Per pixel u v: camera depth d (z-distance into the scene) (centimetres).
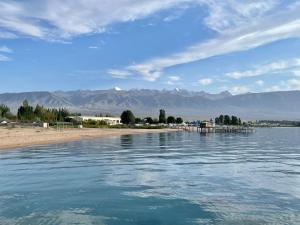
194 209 1988
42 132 9344
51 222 1764
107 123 19150
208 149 5944
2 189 2450
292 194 2316
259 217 1844
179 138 10056
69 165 3656
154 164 3784
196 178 2903
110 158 4350
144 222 1780
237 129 16812
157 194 2328
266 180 2809
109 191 2406
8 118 16425
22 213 1903
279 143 7869
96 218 1833
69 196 2264
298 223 1753
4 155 4566
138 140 8694
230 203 2105
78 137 9231
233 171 3281
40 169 3359
